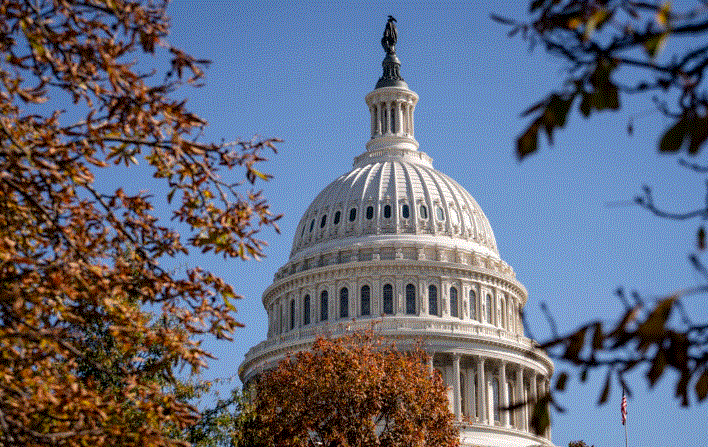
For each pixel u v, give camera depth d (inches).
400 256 7239.2
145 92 1221.7
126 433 1296.8
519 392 7111.2
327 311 7219.5
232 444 3120.1
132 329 1385.3
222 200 1341.0
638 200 604.4
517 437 6865.2
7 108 1299.2
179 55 1210.0
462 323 7057.1
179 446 1312.7
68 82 1272.1
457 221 7608.3
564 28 623.2
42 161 1229.7
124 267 1380.4
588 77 607.2
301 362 4121.6
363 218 7500.0
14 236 1338.6
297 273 7377.0
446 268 7229.3
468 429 6712.6
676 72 598.5
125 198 1373.0
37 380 1280.8
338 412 3752.5
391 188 7623.0
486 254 7529.5
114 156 1332.4
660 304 542.3
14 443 1170.6
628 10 596.4
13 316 1254.3
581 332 589.6
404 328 6894.7
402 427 3742.6
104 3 1207.6
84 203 1373.0
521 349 7106.3
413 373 4094.5
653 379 563.8
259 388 4069.9
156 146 1284.4
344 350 4025.6
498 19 643.5
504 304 7475.4
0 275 1244.5
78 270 1272.1
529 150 609.0
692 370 586.2
